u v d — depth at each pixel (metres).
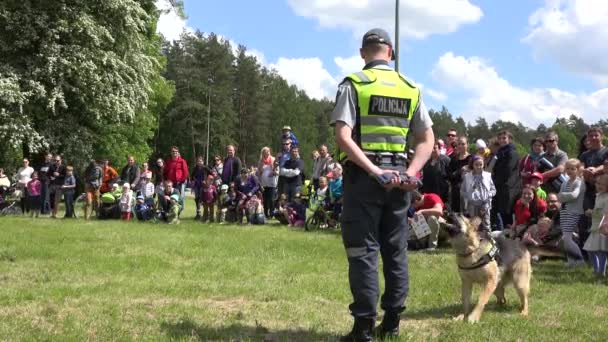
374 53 4.25
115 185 16.83
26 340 4.10
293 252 9.41
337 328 4.73
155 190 16.48
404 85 4.15
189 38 64.38
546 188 10.35
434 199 10.25
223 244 10.24
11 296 5.54
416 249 10.45
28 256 8.29
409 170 4.00
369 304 3.96
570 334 4.69
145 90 24.42
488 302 6.11
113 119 22.81
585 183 8.92
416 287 6.73
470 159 10.38
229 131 65.31
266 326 4.74
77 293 5.75
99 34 21.61
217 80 63.56
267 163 16.91
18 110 20.41
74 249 9.09
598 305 6.05
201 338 4.32
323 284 6.59
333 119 3.99
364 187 3.96
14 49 20.94
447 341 4.37
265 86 75.25
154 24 29.61
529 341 4.45
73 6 21.75
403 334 4.44
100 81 21.77
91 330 4.44
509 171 10.35
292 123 79.69
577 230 9.09
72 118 22.66
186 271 7.39
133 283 6.36
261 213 15.23
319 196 14.20
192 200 29.20
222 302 5.65
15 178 19.61
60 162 17.75
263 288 6.29
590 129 9.66
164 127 63.22
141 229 12.73
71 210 17.20
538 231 9.37
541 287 6.90
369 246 4.00
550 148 10.49
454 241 5.32
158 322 4.74
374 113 4.01
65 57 20.95
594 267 8.05
